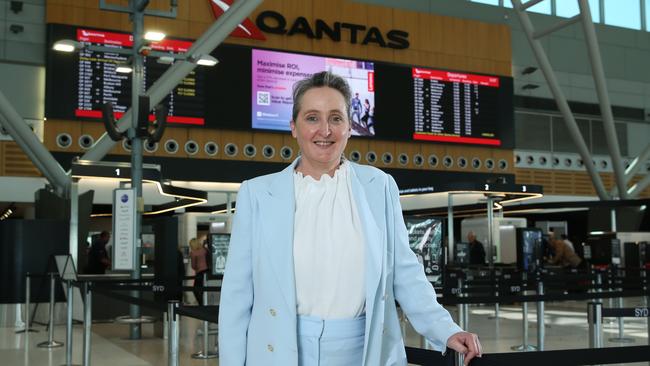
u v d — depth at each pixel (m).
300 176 2.09
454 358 2.00
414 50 21.58
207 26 19.30
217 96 18.81
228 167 19.08
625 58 25.16
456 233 25.52
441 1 22.48
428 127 20.89
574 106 23.95
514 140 21.89
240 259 2.08
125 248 9.56
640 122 25.12
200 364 7.75
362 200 2.03
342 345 1.97
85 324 6.40
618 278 10.74
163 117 10.36
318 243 2.00
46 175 14.25
